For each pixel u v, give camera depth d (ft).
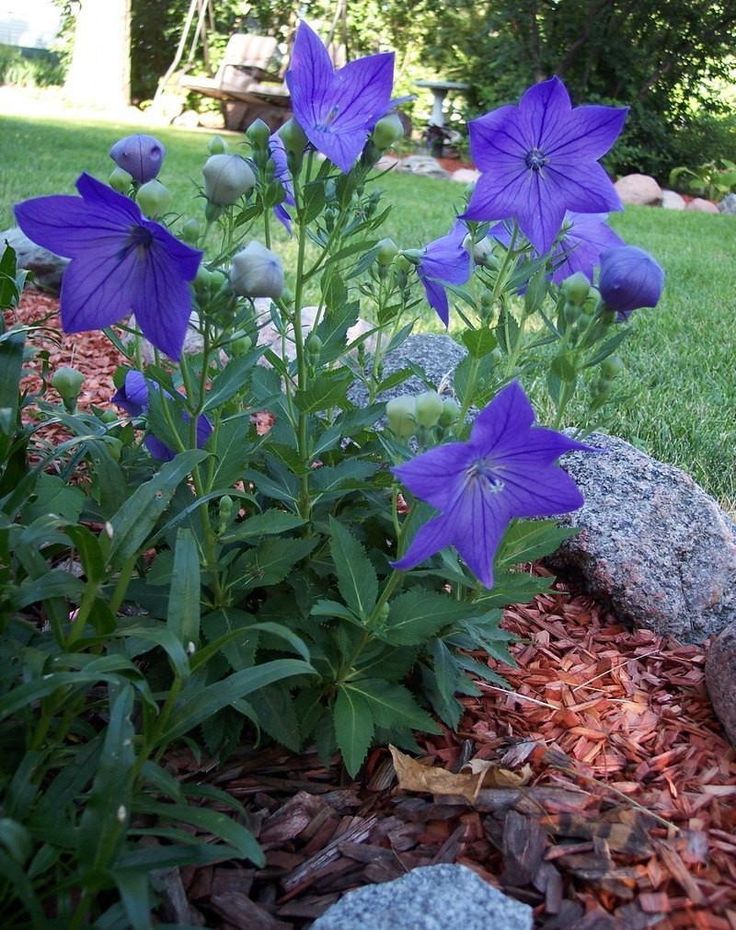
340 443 1.84
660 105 11.30
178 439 1.43
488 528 1.19
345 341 1.59
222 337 1.32
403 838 1.36
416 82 11.49
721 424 3.05
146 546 1.29
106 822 1.04
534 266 1.44
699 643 2.02
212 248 4.13
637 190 9.84
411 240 5.42
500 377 1.60
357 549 1.41
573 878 1.29
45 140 8.44
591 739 1.63
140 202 1.39
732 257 6.39
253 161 1.44
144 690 1.11
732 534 2.12
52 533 1.27
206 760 1.48
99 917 1.11
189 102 12.56
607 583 2.04
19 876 1.01
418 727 1.43
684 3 10.55
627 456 2.20
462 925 1.11
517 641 1.73
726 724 1.63
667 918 1.24
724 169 11.25
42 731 1.19
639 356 3.77
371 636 1.43
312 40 1.25
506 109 1.29
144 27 13.84
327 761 1.46
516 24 10.87
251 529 1.43
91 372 3.30
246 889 1.27
